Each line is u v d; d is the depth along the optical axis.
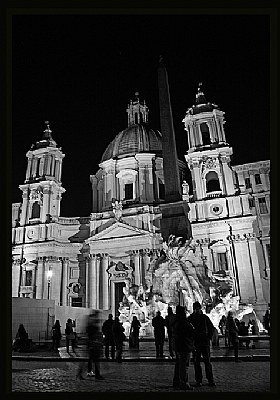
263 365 12.61
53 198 52.12
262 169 47.72
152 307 26.20
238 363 13.31
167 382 9.49
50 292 46.09
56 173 53.47
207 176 47.06
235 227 41.78
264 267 43.56
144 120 61.47
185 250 26.06
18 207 53.44
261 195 46.47
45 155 53.22
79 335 30.41
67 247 48.66
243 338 19.11
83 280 47.66
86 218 50.84
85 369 12.02
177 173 27.36
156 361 14.07
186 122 48.34
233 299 27.06
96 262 46.66
